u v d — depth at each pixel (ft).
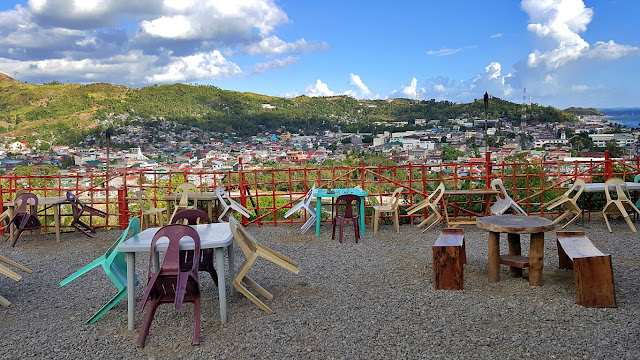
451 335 11.80
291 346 11.42
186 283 11.78
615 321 12.40
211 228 15.34
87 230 29.66
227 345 11.61
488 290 15.55
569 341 11.21
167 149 331.36
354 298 15.07
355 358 10.66
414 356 10.68
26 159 249.14
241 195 29.81
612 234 24.58
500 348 10.97
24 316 14.42
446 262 15.62
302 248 23.20
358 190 27.35
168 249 12.23
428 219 27.14
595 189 26.00
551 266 18.38
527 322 12.52
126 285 14.10
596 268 13.50
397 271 18.37
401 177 39.09
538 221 16.37
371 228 28.25
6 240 27.22
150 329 12.90
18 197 25.93
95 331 12.90
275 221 29.94
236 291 15.64
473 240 24.12
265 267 19.58
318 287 16.47
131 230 14.42
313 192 26.96
